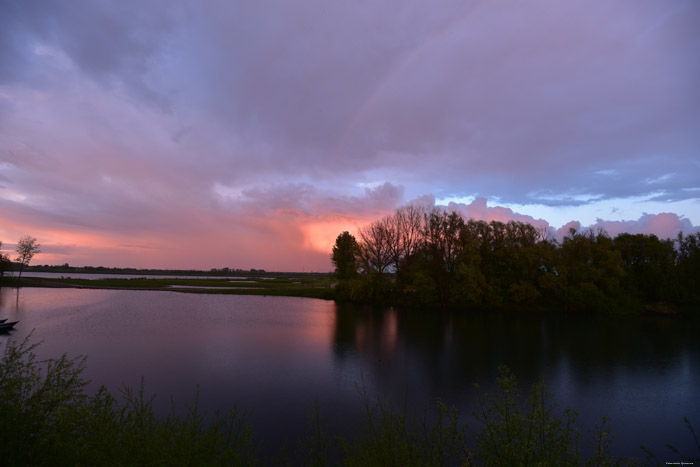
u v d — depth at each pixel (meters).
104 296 69.44
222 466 5.58
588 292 52.97
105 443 4.94
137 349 26.73
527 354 28.50
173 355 25.22
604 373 23.72
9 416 4.74
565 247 59.28
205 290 87.94
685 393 20.03
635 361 26.98
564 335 37.31
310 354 26.73
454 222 61.69
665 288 56.00
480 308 57.25
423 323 44.22
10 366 5.42
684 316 52.94
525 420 5.34
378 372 22.50
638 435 14.95
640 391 20.33
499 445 5.30
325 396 17.83
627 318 50.75
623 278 58.06
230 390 18.48
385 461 5.68
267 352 26.94
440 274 59.56
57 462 4.58
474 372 22.98
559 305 56.62
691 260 59.16
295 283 133.62
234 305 59.72
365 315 50.53
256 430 13.51
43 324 36.69
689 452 13.27
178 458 5.10
